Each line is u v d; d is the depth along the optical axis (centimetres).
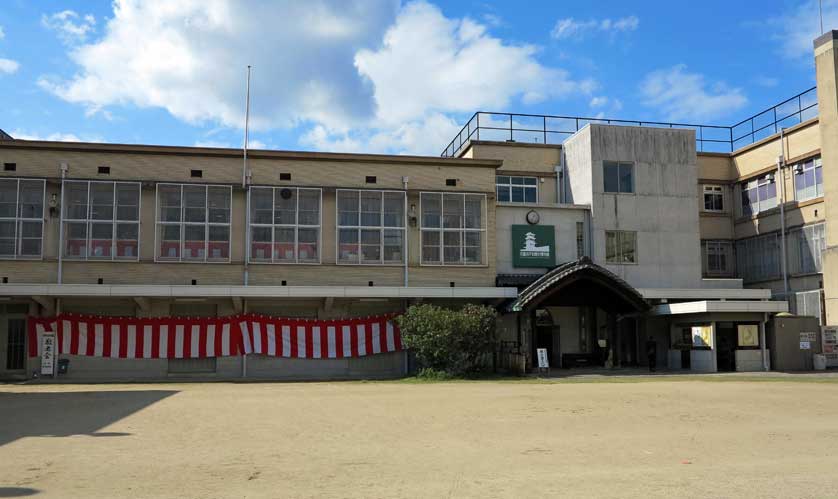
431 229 3503
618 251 3834
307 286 3234
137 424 1490
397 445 1209
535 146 4194
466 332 3011
